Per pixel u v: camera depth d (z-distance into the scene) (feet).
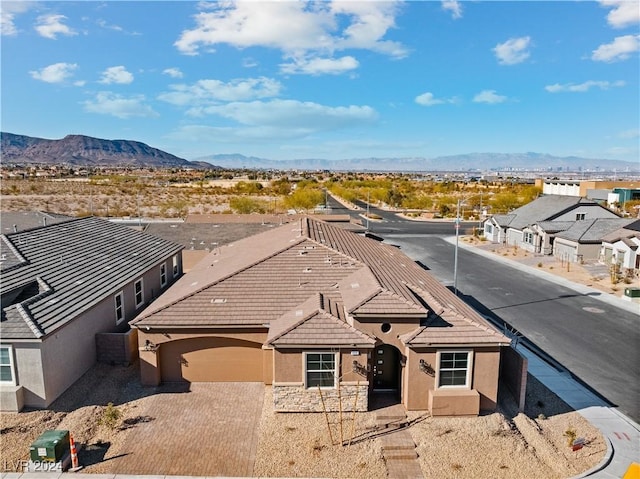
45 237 74.08
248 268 63.36
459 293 104.78
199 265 83.71
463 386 51.31
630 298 98.58
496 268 133.08
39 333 48.47
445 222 239.30
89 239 82.79
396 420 49.37
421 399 51.03
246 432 47.14
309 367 50.47
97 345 61.82
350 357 50.26
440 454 43.62
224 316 56.85
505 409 52.85
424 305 55.31
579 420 51.47
